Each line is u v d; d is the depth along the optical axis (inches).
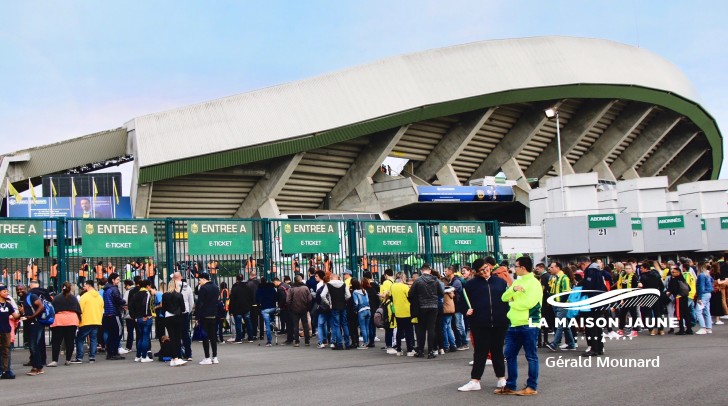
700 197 1736.0
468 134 1988.2
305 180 1861.5
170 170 1557.6
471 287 384.8
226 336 804.6
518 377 431.2
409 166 2089.1
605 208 1513.3
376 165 1889.8
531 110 2108.8
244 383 431.8
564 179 1451.8
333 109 1726.1
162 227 762.2
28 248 685.9
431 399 352.8
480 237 959.6
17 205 1781.5
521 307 361.4
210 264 780.0
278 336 802.2
